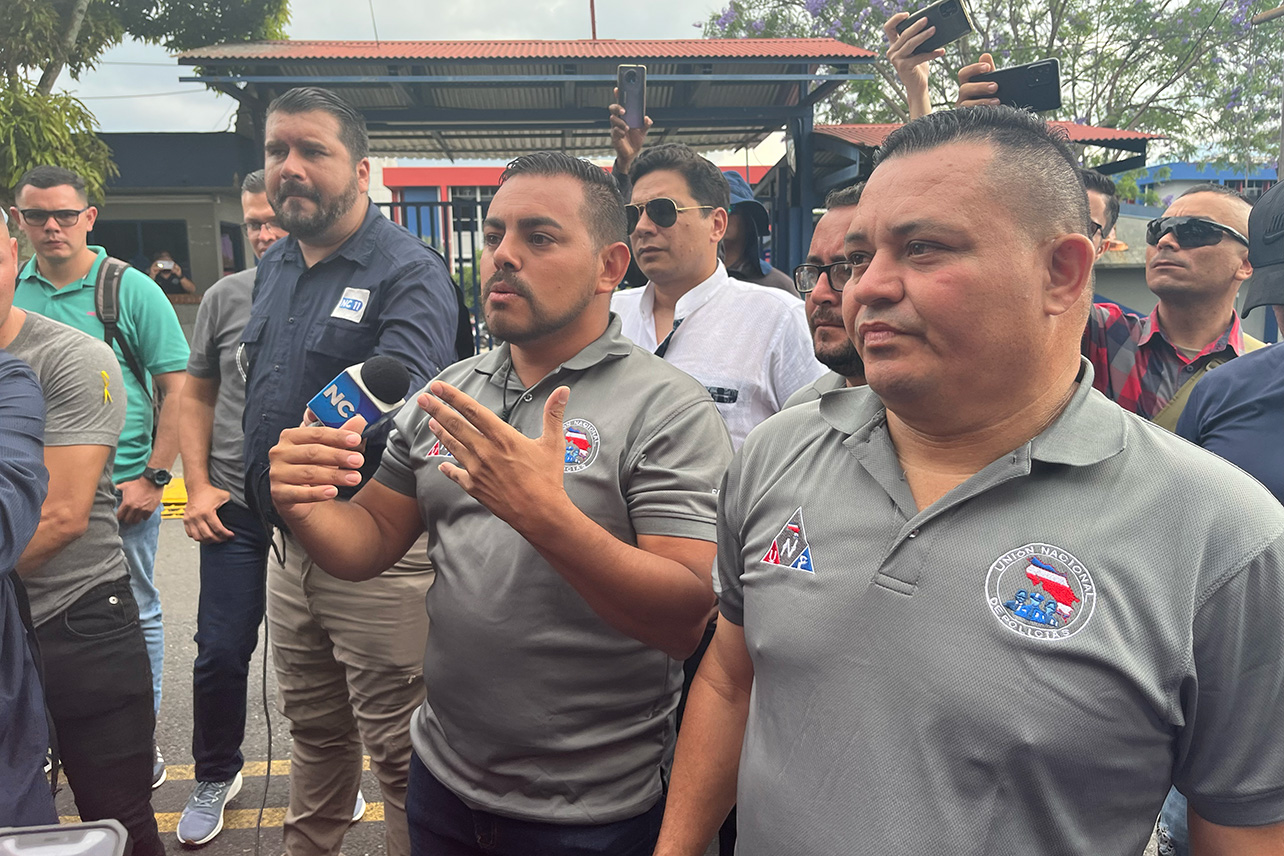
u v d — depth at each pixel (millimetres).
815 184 10992
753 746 1027
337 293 2232
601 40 10227
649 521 1448
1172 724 843
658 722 1566
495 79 8352
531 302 1502
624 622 1359
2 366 1541
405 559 2076
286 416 2209
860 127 10008
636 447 1486
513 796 1502
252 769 3070
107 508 2004
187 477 2709
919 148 904
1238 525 830
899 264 896
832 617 938
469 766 1533
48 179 3045
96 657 1932
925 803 854
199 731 2682
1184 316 2543
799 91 9797
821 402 1105
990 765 834
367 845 2662
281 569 2246
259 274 2463
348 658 2109
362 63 8727
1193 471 862
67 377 1834
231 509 2670
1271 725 826
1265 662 821
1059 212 874
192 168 13641
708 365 2576
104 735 1953
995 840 835
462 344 2410
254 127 9406
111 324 3057
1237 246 2420
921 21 2461
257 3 13461
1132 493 863
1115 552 839
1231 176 17094
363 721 2135
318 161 2160
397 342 2105
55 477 1802
